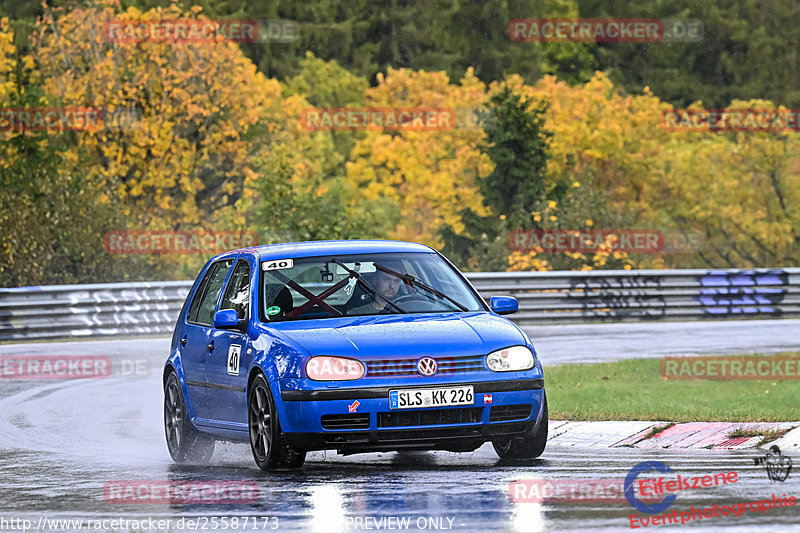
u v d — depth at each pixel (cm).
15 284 8844
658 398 3719
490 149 10712
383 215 14450
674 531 1781
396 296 2784
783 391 3866
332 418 2458
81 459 3009
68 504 2281
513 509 1997
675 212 15588
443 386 2478
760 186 15788
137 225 11450
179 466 2867
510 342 2583
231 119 13250
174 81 12581
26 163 9656
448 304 2800
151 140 12362
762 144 15425
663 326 7331
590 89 15862
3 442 3375
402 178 15825
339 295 2772
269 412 2530
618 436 3069
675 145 15762
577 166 15062
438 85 16688
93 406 4206
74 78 12506
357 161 16450
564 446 2986
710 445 2883
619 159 15212
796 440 2841
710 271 7962
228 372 2738
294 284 2772
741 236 15662
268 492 2281
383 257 2883
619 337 6550
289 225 9356
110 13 12644
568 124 15000
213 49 12875
